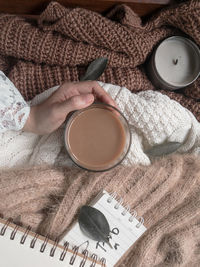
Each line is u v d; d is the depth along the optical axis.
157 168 0.63
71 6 0.66
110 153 0.60
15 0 0.64
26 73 0.69
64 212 0.60
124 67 0.70
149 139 0.67
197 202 0.64
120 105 0.66
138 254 0.62
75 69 0.70
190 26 0.65
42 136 0.66
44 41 0.66
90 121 0.61
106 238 0.58
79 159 0.60
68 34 0.66
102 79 0.70
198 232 0.65
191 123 0.67
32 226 0.59
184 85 0.68
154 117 0.65
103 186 0.61
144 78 0.72
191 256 0.66
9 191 0.59
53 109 0.58
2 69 0.72
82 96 0.54
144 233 0.62
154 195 0.62
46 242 0.55
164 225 0.62
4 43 0.66
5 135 0.65
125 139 0.60
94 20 0.63
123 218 0.60
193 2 0.61
